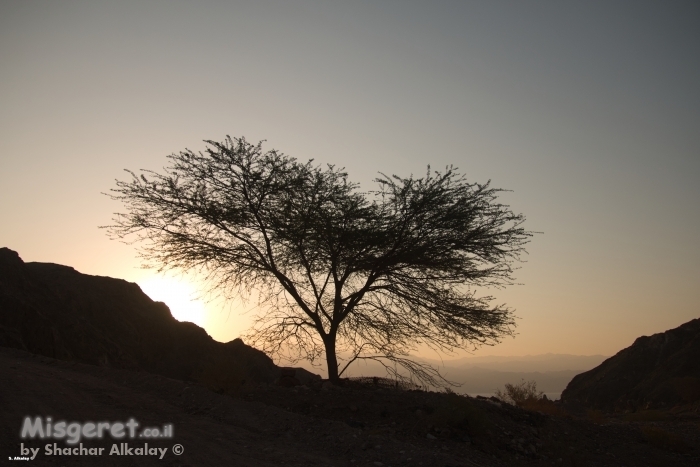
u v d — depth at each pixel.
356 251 16.61
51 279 36.28
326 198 16.58
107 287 38.81
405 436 12.48
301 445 10.55
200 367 16.25
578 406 37.56
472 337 16.73
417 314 16.86
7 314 26.36
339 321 17.06
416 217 16.73
